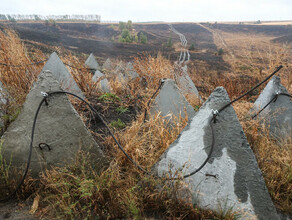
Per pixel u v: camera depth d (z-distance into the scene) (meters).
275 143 2.88
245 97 5.52
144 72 5.35
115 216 1.86
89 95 4.66
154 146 2.73
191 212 1.86
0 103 2.87
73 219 1.78
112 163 2.37
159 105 3.36
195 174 1.98
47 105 2.12
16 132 2.13
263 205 1.81
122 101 4.46
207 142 2.01
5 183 2.12
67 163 2.22
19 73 4.20
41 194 2.06
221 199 1.88
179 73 5.29
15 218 1.81
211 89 6.60
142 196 1.97
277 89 3.21
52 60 3.99
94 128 3.30
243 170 1.88
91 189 1.95
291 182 2.25
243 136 1.92
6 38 4.96
